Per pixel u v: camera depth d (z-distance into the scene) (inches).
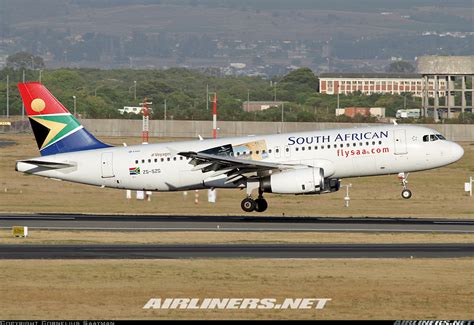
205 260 4771.2
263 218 6939.0
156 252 5093.5
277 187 6712.6
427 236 5748.0
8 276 4308.6
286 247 5280.5
